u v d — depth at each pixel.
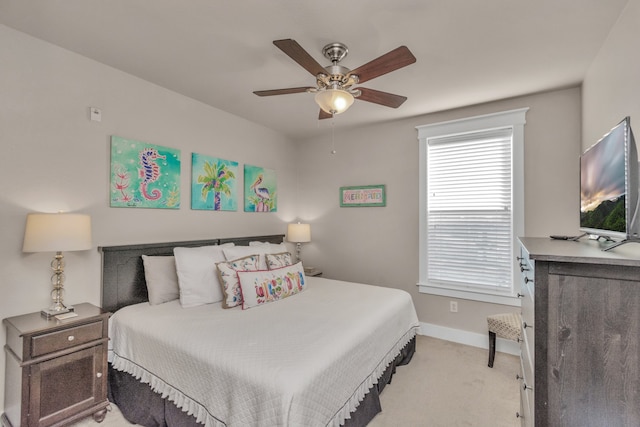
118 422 1.95
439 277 3.37
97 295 2.34
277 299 2.55
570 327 1.02
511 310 2.98
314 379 1.44
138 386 1.98
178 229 2.91
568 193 2.73
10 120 1.93
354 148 3.95
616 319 0.97
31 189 2.01
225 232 3.37
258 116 3.51
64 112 2.16
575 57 2.17
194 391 1.63
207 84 2.70
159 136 2.74
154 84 2.69
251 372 1.45
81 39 2.03
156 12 1.74
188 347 1.72
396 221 3.64
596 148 1.53
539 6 1.65
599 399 0.99
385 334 2.25
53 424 1.78
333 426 1.54
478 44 2.02
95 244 2.33
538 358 1.06
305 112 3.38
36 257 2.04
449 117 3.28
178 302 2.50
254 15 1.75
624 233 1.13
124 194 2.48
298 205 4.40
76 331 1.89
